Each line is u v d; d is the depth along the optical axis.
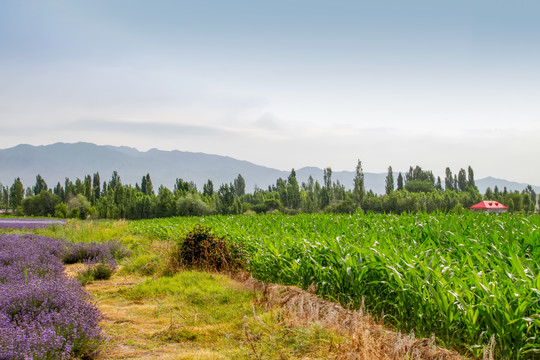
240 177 173.88
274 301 6.58
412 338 4.60
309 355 4.52
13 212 109.25
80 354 4.66
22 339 3.98
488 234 8.06
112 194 100.12
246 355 4.66
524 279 4.68
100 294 8.33
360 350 4.24
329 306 5.99
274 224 14.67
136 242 17.47
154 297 7.81
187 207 77.94
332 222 13.37
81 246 13.22
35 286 5.82
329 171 117.31
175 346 5.21
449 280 5.04
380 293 5.99
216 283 8.26
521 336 4.13
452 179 146.50
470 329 4.48
